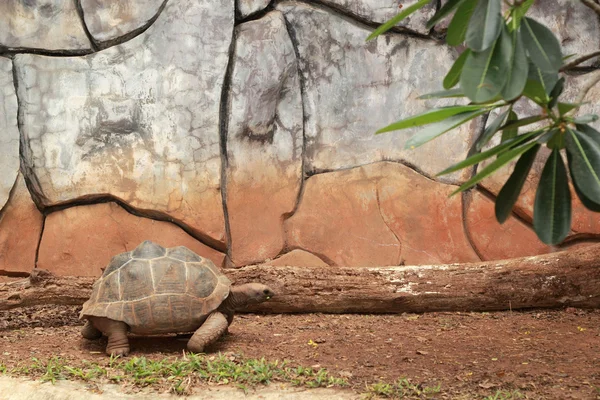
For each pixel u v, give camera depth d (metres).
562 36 7.07
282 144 7.01
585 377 3.91
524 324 5.57
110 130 6.79
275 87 6.97
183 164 6.82
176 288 4.58
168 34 6.88
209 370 4.04
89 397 3.66
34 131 6.67
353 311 6.11
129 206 6.81
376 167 7.03
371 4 7.08
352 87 7.12
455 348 4.76
